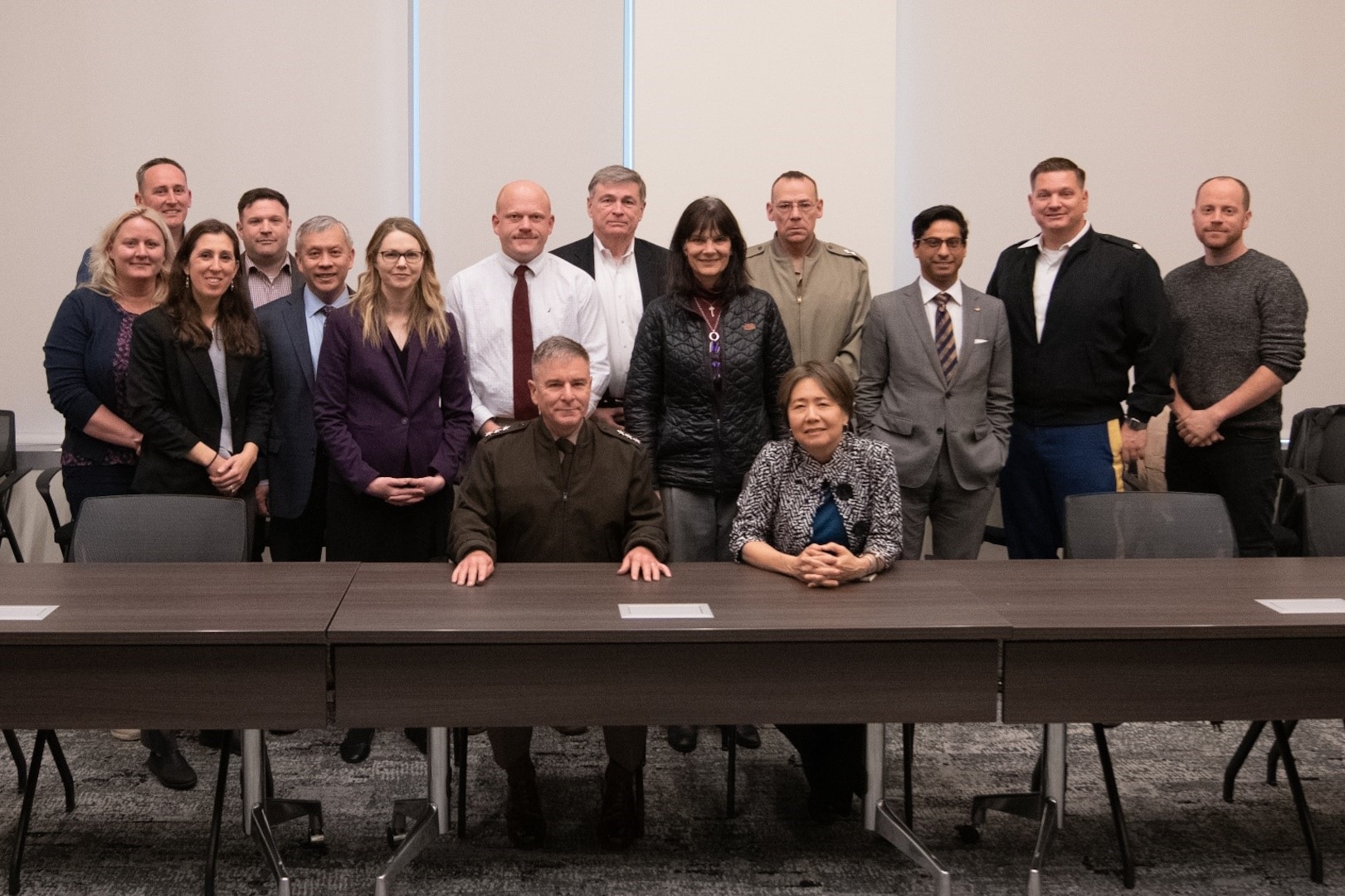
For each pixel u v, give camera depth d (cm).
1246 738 315
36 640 228
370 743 350
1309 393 523
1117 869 280
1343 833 299
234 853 286
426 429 345
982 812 292
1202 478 400
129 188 491
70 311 361
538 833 288
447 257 502
